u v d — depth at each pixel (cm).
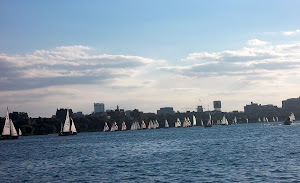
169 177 5566
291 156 7275
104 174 6141
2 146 18850
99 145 14688
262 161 6744
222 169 6038
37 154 11575
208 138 15788
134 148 11806
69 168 7200
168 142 14275
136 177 5700
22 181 5938
